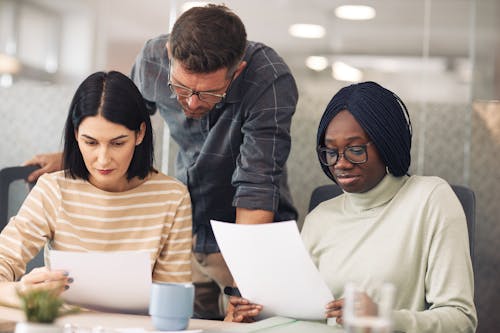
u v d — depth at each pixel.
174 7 3.91
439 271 2.03
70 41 4.00
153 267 2.34
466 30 3.70
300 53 3.80
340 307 1.91
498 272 3.62
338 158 2.11
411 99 3.73
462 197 2.32
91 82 2.22
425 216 2.09
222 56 2.22
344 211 2.26
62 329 1.49
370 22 3.76
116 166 2.24
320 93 3.78
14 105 4.03
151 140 2.35
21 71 4.04
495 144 3.67
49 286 1.96
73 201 2.33
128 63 3.96
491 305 3.62
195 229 2.89
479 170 3.67
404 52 3.74
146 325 1.88
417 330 1.88
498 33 3.68
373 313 1.36
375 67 3.76
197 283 2.92
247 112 2.57
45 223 2.31
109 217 2.32
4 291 2.03
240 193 2.49
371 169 2.11
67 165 2.32
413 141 3.71
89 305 2.06
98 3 3.97
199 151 2.77
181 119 2.72
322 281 1.91
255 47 2.61
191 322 2.01
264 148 2.51
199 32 2.22
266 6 3.83
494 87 3.68
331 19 3.79
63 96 3.99
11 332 1.75
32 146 4.00
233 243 2.00
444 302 1.99
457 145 3.69
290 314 2.02
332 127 2.11
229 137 2.65
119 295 2.03
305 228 2.33
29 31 4.03
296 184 3.76
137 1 3.94
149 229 2.34
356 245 2.16
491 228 3.65
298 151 3.77
